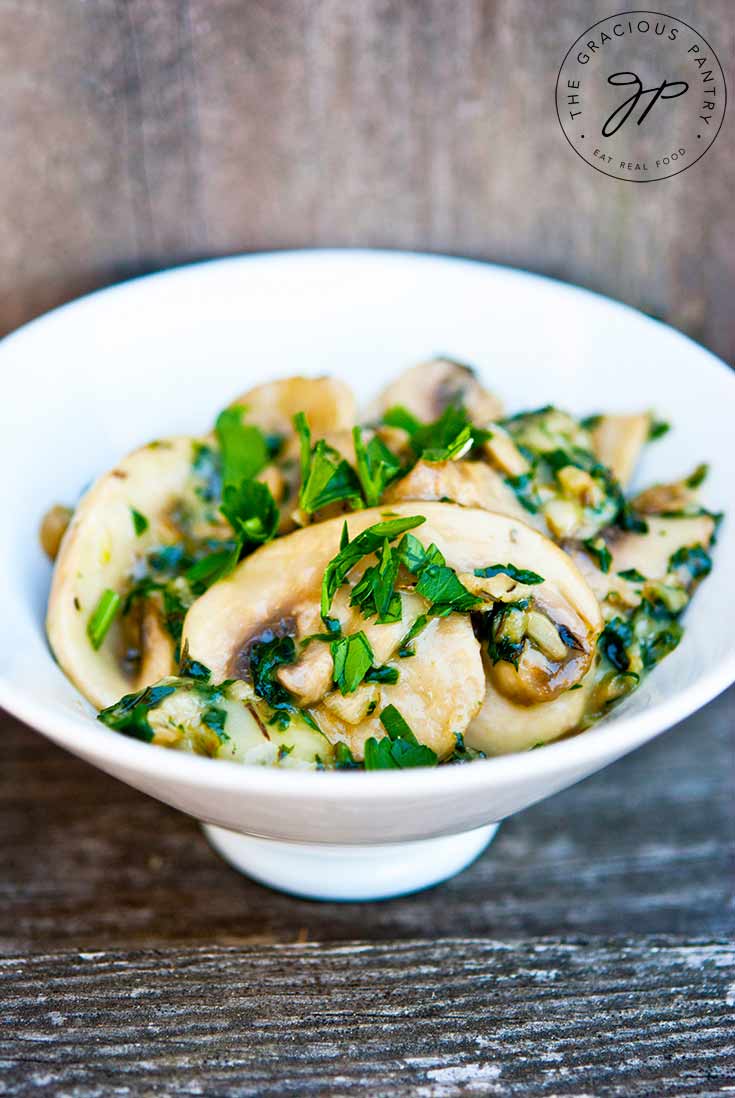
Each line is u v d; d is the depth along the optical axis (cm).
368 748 20
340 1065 20
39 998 21
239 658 20
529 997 21
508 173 27
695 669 21
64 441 24
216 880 24
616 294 28
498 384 26
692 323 28
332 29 25
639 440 24
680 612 22
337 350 26
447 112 26
